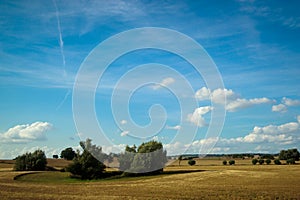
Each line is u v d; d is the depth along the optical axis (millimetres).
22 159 90000
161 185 51000
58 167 95250
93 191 43219
